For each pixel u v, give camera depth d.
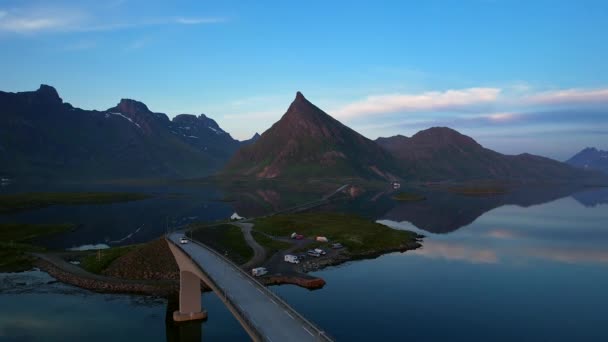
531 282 110.12
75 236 185.62
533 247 156.38
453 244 162.50
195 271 69.56
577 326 81.00
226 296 53.22
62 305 90.81
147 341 73.00
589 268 124.44
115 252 128.75
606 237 177.75
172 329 77.50
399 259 136.38
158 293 98.12
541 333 77.81
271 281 107.06
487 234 186.50
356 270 121.31
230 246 141.12
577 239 173.12
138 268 110.12
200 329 76.56
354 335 75.62
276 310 49.91
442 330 78.38
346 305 91.00
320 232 166.75
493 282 109.62
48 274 115.50
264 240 150.75
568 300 95.75
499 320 83.56
